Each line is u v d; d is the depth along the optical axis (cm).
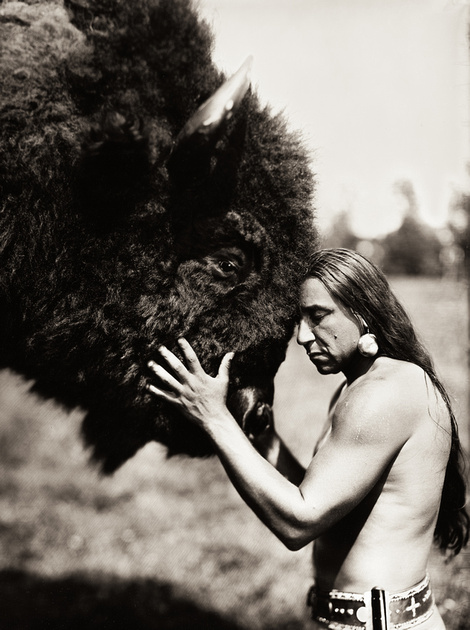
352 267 207
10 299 233
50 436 613
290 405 688
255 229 223
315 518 187
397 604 194
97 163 212
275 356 238
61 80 220
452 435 212
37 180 218
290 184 227
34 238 223
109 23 222
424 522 200
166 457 270
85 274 226
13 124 217
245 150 222
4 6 232
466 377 553
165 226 222
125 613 340
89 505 480
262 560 394
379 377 201
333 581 204
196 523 445
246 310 227
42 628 327
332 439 198
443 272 1296
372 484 192
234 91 203
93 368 242
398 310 212
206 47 225
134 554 404
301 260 231
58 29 226
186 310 225
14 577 381
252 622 332
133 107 215
